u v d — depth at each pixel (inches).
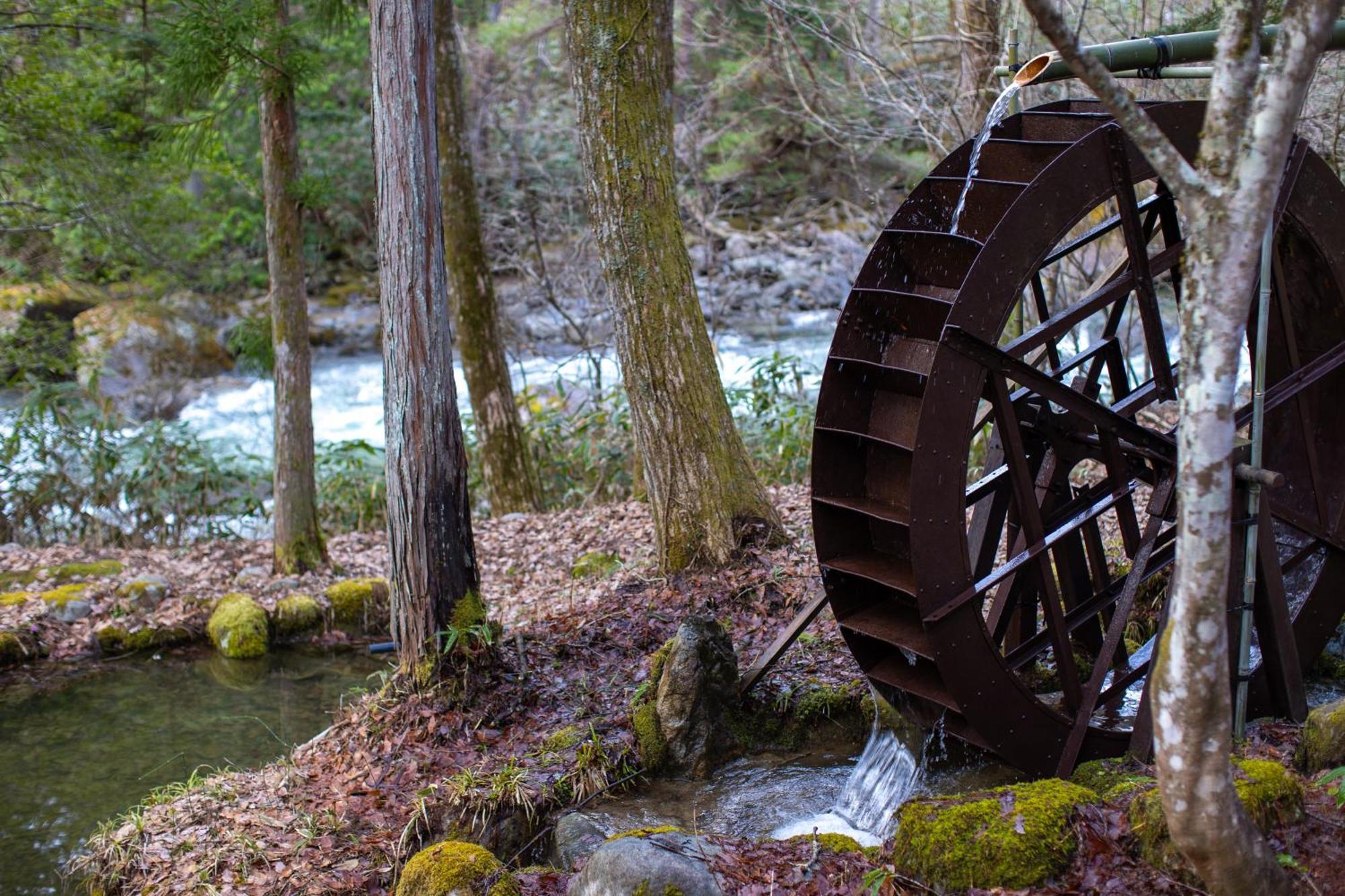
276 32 296.7
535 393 518.9
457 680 213.3
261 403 599.2
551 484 432.5
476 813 183.5
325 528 422.3
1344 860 129.1
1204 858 111.0
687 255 268.1
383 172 201.3
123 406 565.9
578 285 549.6
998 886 133.7
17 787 234.4
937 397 172.9
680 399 264.7
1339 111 269.3
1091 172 178.9
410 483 209.3
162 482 414.9
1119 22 331.9
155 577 346.0
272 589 336.2
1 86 396.2
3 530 402.6
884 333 197.0
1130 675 193.9
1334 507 199.2
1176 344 403.5
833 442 196.2
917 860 140.5
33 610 327.0
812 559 264.1
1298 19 95.3
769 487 355.9
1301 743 159.2
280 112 311.1
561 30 599.5
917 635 186.1
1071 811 140.9
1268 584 181.5
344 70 674.2
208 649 319.3
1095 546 205.9
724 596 255.0
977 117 333.7
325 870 172.7
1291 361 190.5
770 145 675.4
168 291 624.4
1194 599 103.0
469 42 624.7
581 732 205.0
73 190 434.3
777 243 719.7
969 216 194.1
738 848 153.8
